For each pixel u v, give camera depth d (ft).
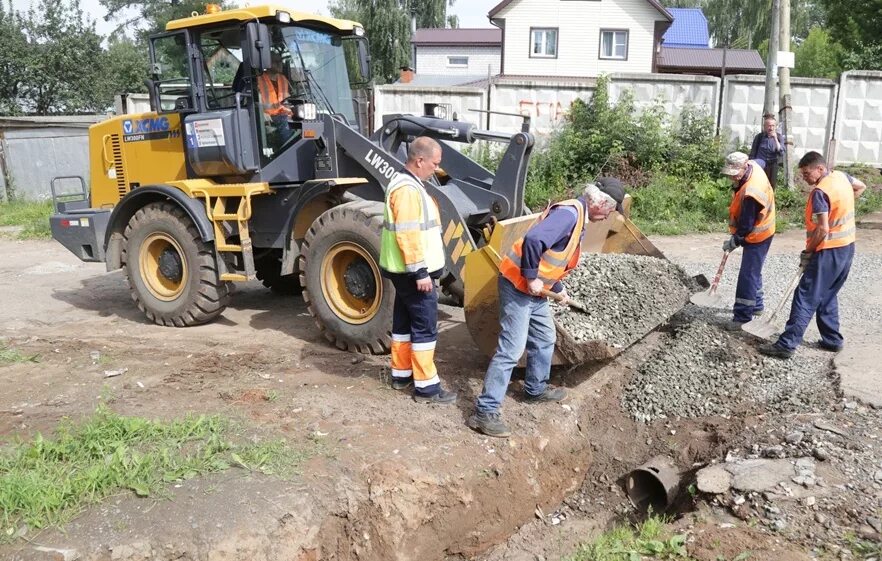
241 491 11.99
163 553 10.58
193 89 21.80
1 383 17.47
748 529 11.71
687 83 45.50
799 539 11.32
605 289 18.94
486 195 19.88
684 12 124.88
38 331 22.57
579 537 13.89
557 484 15.14
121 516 11.16
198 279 22.12
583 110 45.19
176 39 21.91
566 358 15.99
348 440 14.10
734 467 13.48
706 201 41.04
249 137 21.03
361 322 19.38
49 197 59.82
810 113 45.88
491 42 131.23
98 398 16.34
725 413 16.22
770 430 14.85
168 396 16.47
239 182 21.90
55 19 88.99
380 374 18.03
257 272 27.37
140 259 23.18
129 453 12.90
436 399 16.05
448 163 21.31
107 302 26.78
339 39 22.85
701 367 18.07
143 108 51.85
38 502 11.18
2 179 57.88
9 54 84.99
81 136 62.18
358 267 19.35
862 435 14.21
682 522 12.39
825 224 17.38
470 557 13.48
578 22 96.99
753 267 20.02
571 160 44.01
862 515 11.68
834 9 80.89
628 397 17.33
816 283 17.83
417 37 134.62
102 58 92.32
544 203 41.83
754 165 19.75
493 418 14.71
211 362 19.06
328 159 20.63
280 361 19.13
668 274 20.68
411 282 15.44
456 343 20.56
